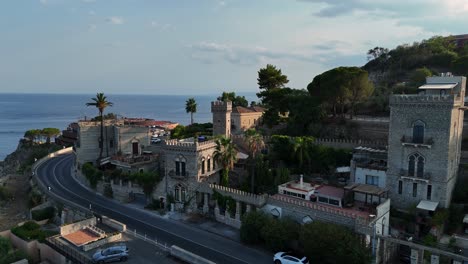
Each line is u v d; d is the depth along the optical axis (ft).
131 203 222.07
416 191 166.30
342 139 242.99
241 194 176.76
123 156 261.85
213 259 145.59
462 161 192.65
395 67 440.86
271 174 204.64
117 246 144.46
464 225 154.81
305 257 135.64
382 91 335.06
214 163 214.48
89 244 153.69
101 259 138.21
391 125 172.45
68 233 169.48
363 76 261.85
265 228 151.33
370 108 301.63
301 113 268.00
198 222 187.42
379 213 147.23
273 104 297.53
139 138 283.59
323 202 169.17
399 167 171.32
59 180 273.75
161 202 211.00
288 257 136.26
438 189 160.25
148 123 499.10
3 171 428.56
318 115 265.54
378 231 146.41
